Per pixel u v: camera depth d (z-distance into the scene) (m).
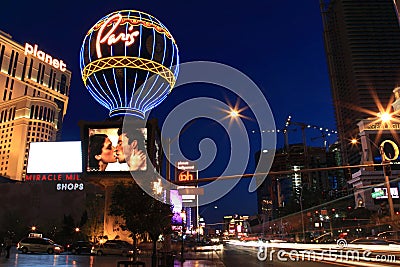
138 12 96.06
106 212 79.94
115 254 47.47
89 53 92.38
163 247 31.16
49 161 109.44
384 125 144.25
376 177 133.38
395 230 50.44
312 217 101.56
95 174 78.50
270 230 187.12
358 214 98.06
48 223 109.94
